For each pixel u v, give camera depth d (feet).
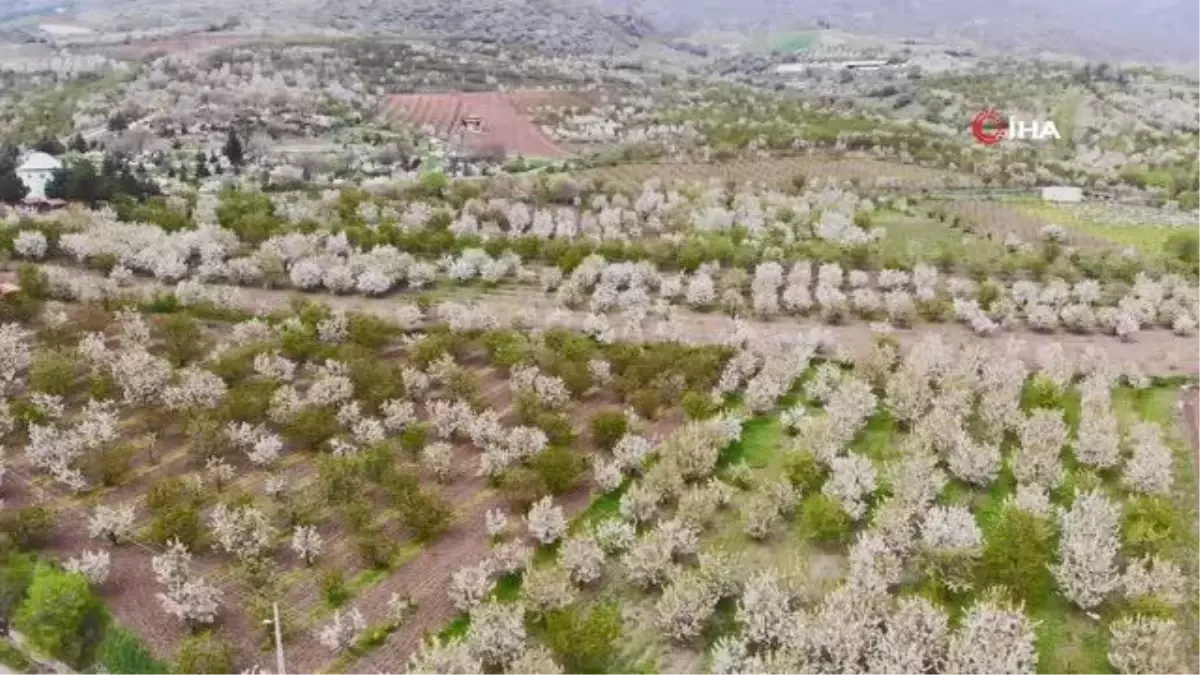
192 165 631.97
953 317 389.60
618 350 328.90
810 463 254.68
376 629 206.08
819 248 462.60
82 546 233.55
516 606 203.72
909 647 183.42
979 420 297.12
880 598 200.95
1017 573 212.23
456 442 283.18
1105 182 631.15
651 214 519.60
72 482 251.19
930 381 316.60
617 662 199.11
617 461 262.88
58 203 507.30
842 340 366.84
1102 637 204.64
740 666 187.62
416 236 444.55
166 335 327.26
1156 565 211.82
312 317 349.00
